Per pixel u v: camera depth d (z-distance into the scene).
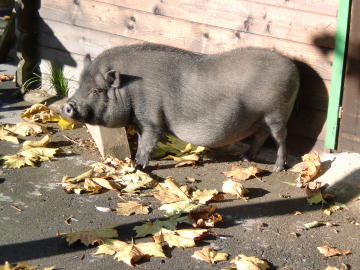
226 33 3.16
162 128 3.01
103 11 3.48
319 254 2.41
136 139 3.30
